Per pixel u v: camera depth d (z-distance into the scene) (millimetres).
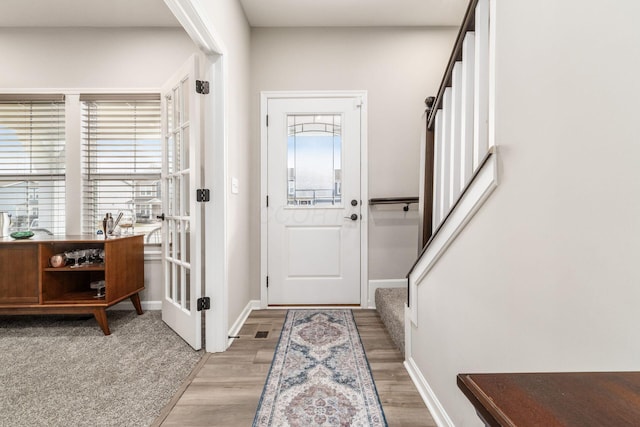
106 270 2209
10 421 1290
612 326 546
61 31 2768
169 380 1601
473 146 1170
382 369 1709
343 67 2826
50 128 2797
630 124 507
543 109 717
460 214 1104
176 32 2795
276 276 2834
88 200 2816
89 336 2172
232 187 2193
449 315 1218
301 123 2846
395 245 2840
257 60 2816
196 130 1937
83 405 1396
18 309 2197
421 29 2830
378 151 2840
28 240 2258
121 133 2816
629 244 513
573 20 627
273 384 1560
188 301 2189
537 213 737
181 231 2139
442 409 1258
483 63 1067
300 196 2850
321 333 2217
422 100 2836
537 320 740
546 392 371
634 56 499
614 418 320
